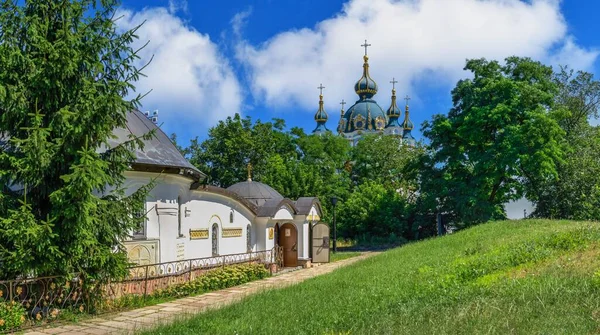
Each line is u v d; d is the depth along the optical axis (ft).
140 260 48.88
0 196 33.19
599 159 106.63
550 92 109.91
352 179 189.16
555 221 76.13
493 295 29.22
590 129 115.44
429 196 119.34
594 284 28.12
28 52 36.04
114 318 37.22
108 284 41.29
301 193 128.88
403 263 54.75
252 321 30.81
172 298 46.98
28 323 33.96
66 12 37.14
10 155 34.37
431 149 121.60
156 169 49.67
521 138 98.17
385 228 151.84
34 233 32.17
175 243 53.11
